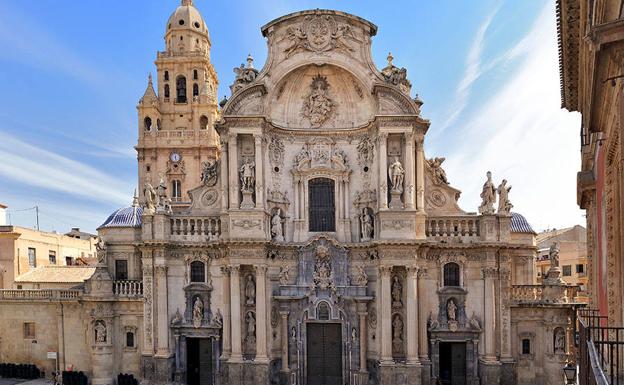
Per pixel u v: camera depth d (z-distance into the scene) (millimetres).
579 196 34844
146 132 73875
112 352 46156
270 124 45500
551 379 42688
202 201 46781
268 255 44594
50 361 49469
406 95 43594
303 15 45031
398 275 43812
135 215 52781
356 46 45250
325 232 46250
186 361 45062
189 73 78438
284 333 44156
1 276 61875
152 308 44812
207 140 73438
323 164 46625
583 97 24109
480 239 43812
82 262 79188
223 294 44250
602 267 26109
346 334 44469
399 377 41812
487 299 43094
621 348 17609
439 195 45688
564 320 42906
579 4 21078
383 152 43750
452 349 44188
